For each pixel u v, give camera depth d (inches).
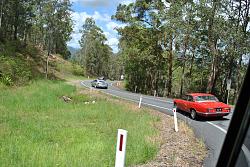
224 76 2226.9
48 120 740.7
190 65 2431.1
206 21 1732.3
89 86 2274.9
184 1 1857.8
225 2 1653.5
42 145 475.5
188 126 684.1
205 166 390.6
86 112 873.5
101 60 5826.8
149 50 2452.0
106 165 375.6
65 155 403.2
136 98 1422.2
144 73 2787.9
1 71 1579.7
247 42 1644.9
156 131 601.9
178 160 406.6
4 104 933.8
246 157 76.4
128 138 525.0
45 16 2810.0
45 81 1926.7
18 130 599.8
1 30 3053.6
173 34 2075.5
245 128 77.5
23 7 3009.4
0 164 359.3
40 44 4097.0
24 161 371.9
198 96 834.2
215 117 820.6
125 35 2516.0
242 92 79.5
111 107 995.9
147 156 418.6
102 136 568.7
